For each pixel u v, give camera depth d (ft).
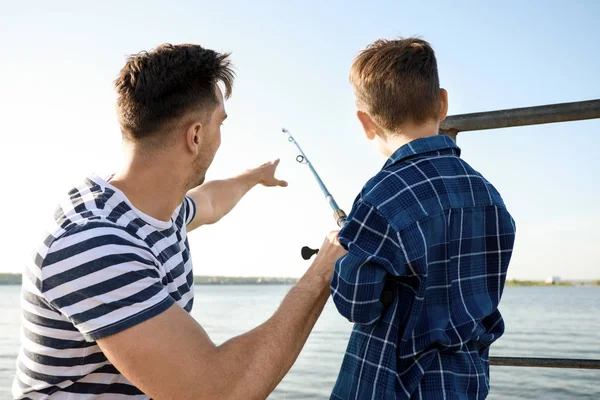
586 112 5.38
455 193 4.39
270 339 4.16
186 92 4.50
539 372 55.26
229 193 6.77
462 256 4.35
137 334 3.88
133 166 4.55
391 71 4.65
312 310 4.42
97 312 3.90
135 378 3.92
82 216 4.23
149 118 4.44
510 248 4.58
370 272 4.09
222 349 4.05
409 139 4.67
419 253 4.09
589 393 44.88
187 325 4.02
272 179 7.35
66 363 4.20
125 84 4.53
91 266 3.93
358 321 4.14
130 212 4.47
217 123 4.77
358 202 4.55
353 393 4.26
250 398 3.97
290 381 49.73
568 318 118.83
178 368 3.87
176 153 4.56
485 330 4.52
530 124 5.64
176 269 4.81
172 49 4.63
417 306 4.10
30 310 4.17
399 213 4.17
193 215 6.04
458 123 5.86
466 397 4.17
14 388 4.52
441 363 4.14
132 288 3.94
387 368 4.12
